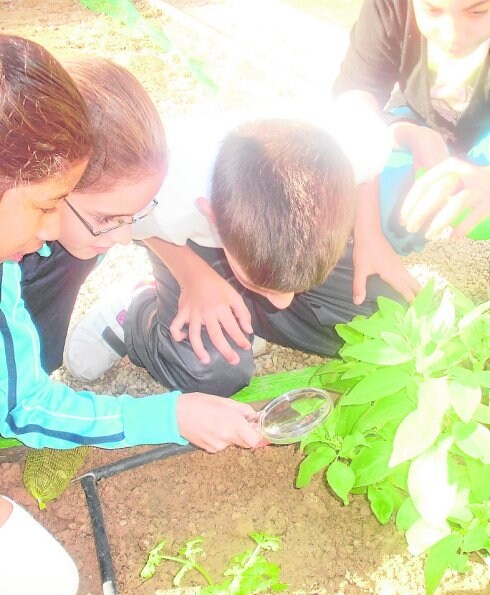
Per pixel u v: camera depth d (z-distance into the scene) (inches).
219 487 77.0
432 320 62.5
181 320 78.6
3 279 61.7
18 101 42.3
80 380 89.3
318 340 87.2
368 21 90.2
